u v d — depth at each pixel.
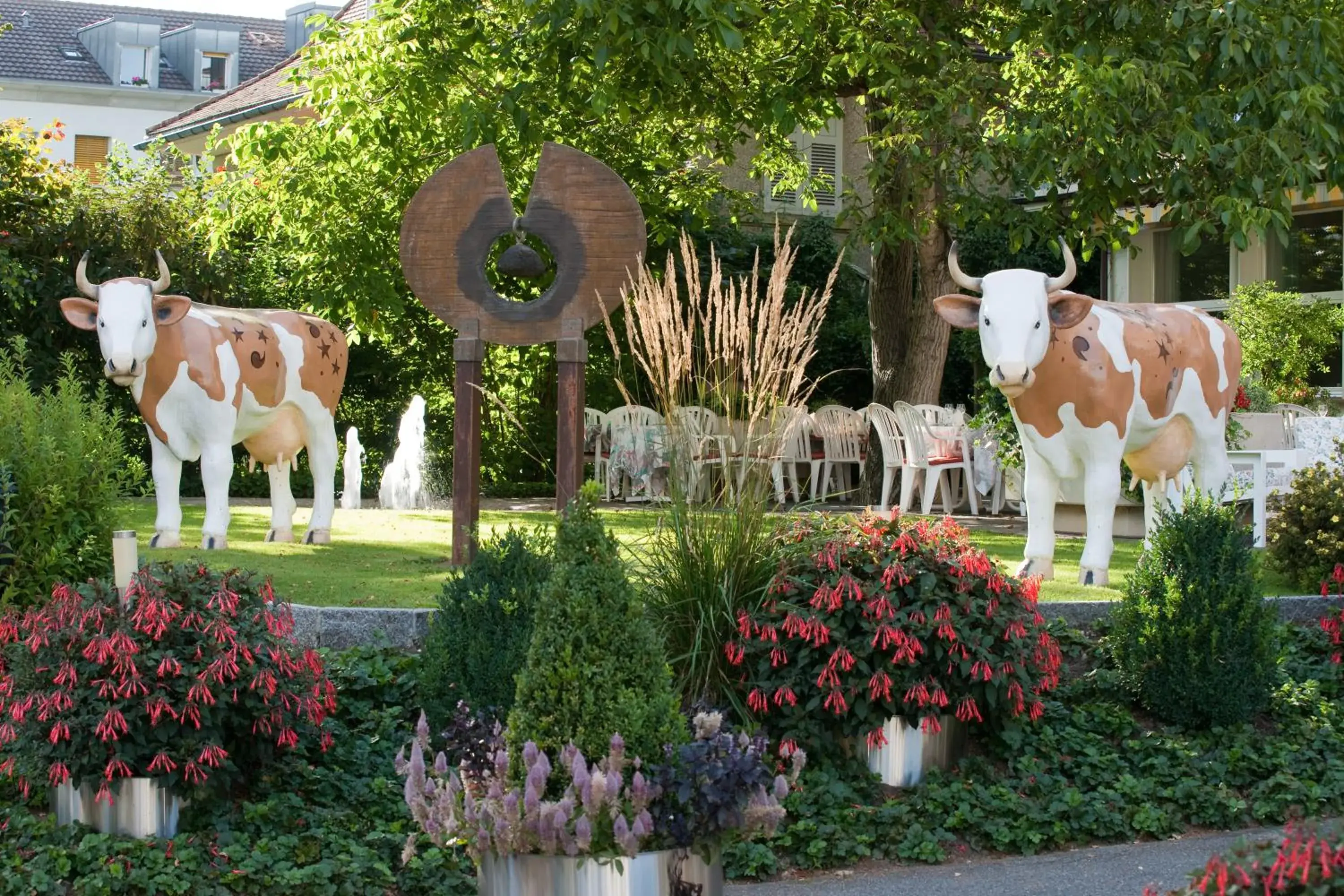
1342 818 5.68
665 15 11.98
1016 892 5.59
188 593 5.77
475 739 5.02
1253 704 7.18
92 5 53.12
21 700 5.62
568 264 9.32
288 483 10.98
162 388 9.59
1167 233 19.95
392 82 14.85
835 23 14.01
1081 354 8.59
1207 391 9.38
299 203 16.33
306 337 10.60
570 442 9.26
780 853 5.98
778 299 6.91
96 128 48.69
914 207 13.61
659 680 4.72
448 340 20.16
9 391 7.62
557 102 14.50
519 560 6.32
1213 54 12.28
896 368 16.69
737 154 22.98
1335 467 10.18
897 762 6.54
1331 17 12.23
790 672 6.53
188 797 5.68
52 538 7.27
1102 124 11.87
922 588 6.55
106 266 17.69
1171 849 6.16
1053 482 8.98
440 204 9.47
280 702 5.77
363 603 7.86
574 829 4.27
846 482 17.95
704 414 6.95
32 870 5.31
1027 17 13.04
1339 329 16.97
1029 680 6.68
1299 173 11.62
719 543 6.78
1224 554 7.29
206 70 51.69
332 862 5.46
